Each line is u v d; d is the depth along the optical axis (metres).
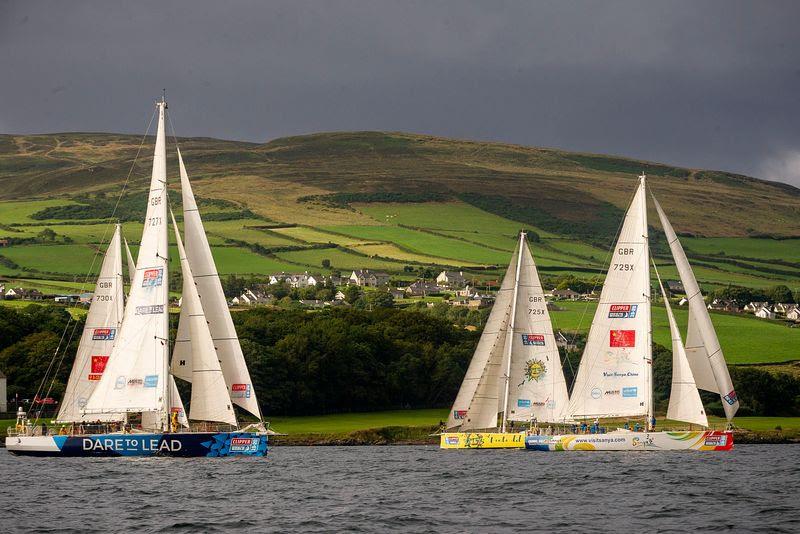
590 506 157.12
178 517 145.12
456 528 137.62
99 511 149.88
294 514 148.12
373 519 144.00
